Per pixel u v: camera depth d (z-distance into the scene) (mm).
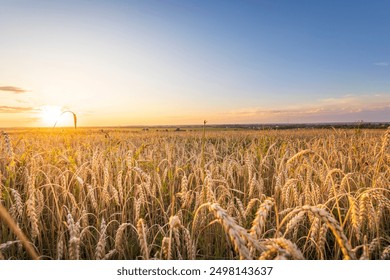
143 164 6539
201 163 5727
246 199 5293
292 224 2514
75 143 12391
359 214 2709
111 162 7184
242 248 1461
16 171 5949
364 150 8297
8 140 4887
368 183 5570
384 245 3766
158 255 3250
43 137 14438
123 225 2854
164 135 25359
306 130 25609
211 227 4094
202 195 3830
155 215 4898
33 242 3635
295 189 4078
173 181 5277
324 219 1705
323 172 5262
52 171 5875
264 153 7969
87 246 4105
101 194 4961
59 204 5055
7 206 4160
